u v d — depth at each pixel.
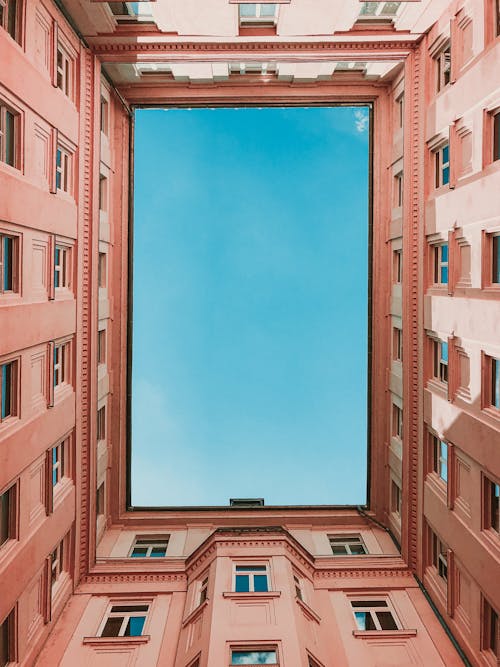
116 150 18.70
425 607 14.34
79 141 14.87
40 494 12.46
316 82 18.73
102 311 17.64
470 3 12.74
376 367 19.20
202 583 14.68
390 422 18.77
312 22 14.87
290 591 12.95
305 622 12.84
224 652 10.88
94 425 15.84
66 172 14.45
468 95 12.61
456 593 13.09
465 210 12.66
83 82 15.17
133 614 14.51
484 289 11.79
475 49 12.44
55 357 13.99
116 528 18.62
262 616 12.06
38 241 12.14
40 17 12.27
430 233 14.96
